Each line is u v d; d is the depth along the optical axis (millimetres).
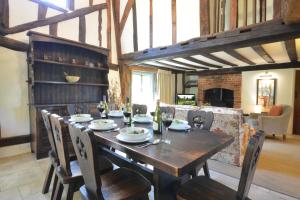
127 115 2160
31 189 2270
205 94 7898
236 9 3459
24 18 3551
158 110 1827
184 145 1399
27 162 3113
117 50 5586
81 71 4367
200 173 2760
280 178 2619
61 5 4195
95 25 4895
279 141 4625
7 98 3416
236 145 3039
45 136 3367
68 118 2477
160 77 7516
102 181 1471
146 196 1413
